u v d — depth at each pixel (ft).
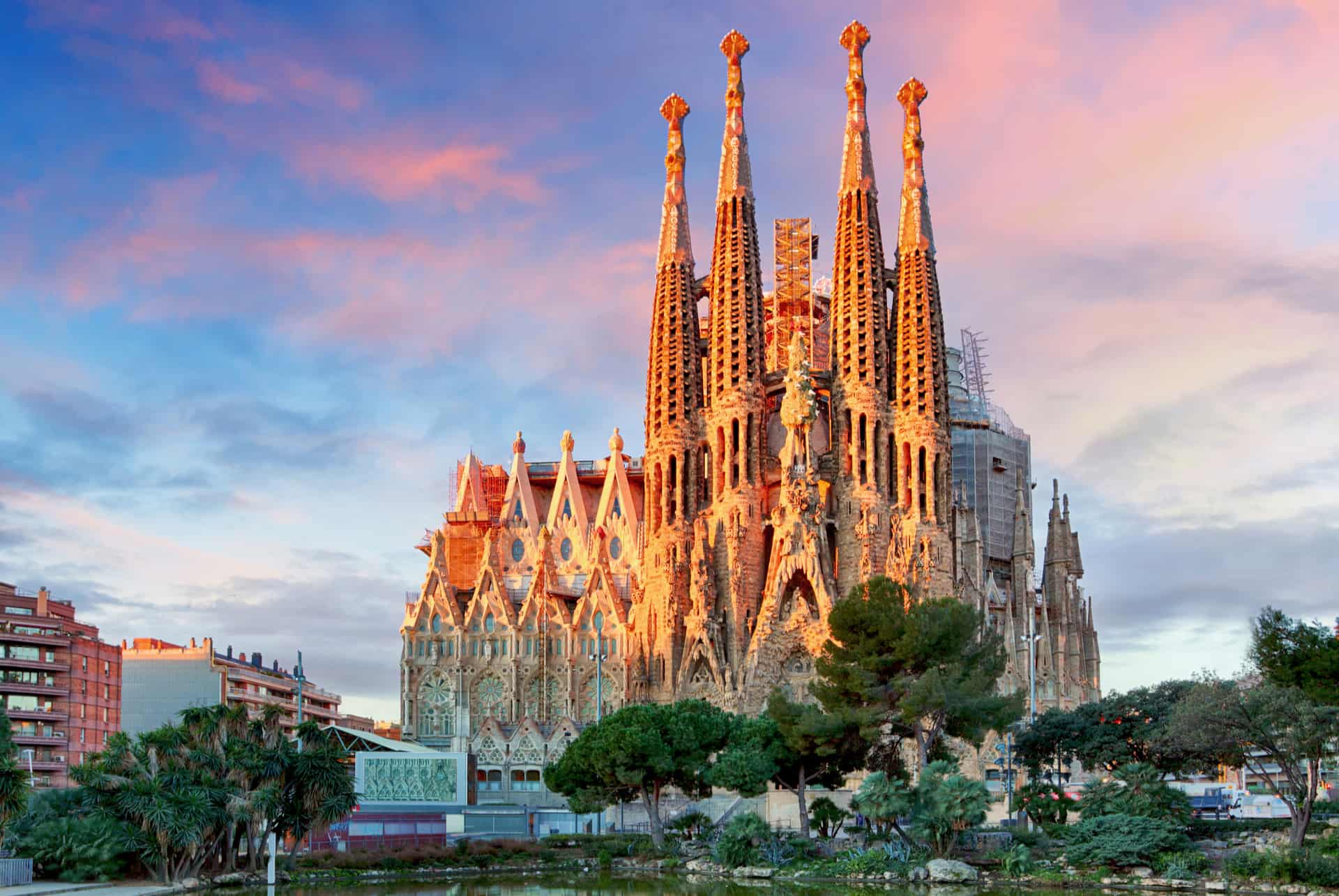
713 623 494.59
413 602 563.89
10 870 239.30
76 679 487.61
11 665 468.34
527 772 498.69
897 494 503.20
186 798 249.75
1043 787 319.27
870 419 506.89
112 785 253.03
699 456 526.57
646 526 525.75
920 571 485.97
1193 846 277.03
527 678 532.32
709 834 335.06
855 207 528.63
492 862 312.71
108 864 245.86
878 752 332.19
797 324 561.02
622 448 598.34
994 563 587.68
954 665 310.86
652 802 345.92
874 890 256.52
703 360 541.34
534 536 589.32
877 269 524.52
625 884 275.39
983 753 455.63
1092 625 594.65
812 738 318.45
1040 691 533.96
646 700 502.38
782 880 282.15
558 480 596.70
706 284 542.57
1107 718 336.49
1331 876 241.55
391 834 318.24
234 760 261.44
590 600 541.34
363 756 342.64
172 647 643.04
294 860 279.69
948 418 511.81
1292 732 255.50
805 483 490.08
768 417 538.06
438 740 530.68
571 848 339.77
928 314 513.45
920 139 536.83
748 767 306.35
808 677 477.36
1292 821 296.30
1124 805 282.77
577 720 523.29
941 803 272.92
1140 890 252.01
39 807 260.01
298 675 335.26
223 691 612.29
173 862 252.42
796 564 483.92
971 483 586.04
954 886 261.65
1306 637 270.26
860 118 539.29
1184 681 334.03
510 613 537.65
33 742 466.70
